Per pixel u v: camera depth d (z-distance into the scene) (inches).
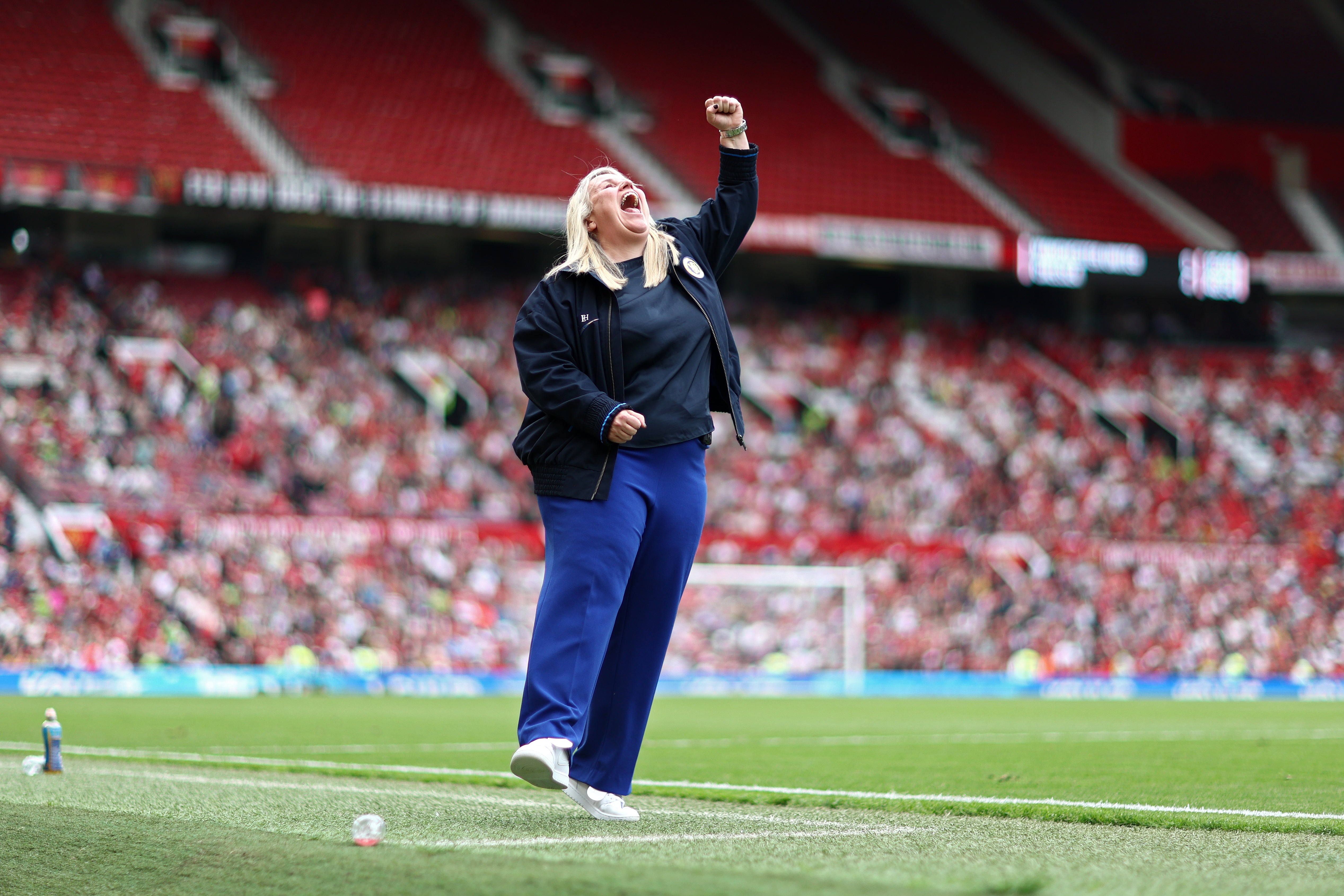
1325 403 1293.1
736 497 1082.7
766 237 1128.8
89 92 1082.1
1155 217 1359.5
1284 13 1466.5
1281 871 119.9
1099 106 1414.9
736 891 97.8
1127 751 348.8
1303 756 324.8
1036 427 1219.2
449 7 1326.3
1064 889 106.0
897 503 1117.1
